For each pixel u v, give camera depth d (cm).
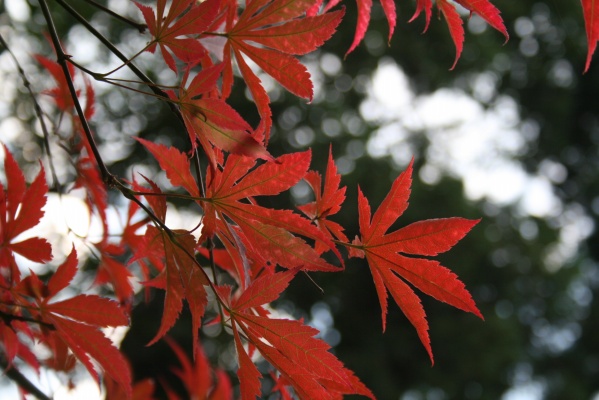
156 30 111
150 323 752
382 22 1140
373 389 1050
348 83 1164
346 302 1055
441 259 1194
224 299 112
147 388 123
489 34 1338
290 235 115
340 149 1097
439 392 1084
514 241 1299
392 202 118
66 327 120
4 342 129
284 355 112
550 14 1434
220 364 752
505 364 1123
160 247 114
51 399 138
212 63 131
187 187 115
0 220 120
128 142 865
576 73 1486
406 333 1074
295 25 121
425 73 1226
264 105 124
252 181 114
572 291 1369
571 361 1357
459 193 1213
